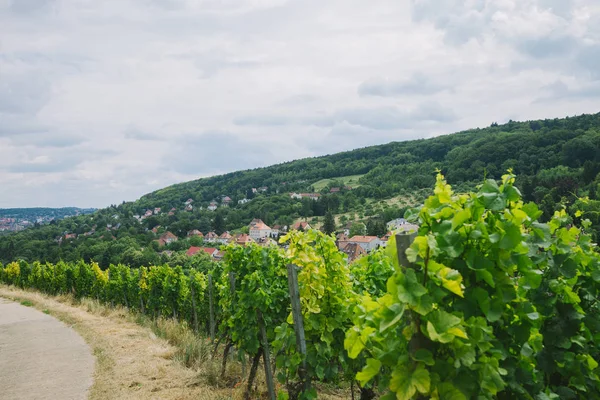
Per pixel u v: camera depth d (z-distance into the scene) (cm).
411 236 237
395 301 223
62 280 2434
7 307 1909
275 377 782
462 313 232
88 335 1198
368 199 14025
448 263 247
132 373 827
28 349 1091
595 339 336
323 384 749
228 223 13138
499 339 265
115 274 2023
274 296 701
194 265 6400
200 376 780
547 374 310
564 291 310
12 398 749
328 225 10444
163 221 13988
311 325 523
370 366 240
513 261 246
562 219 326
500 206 243
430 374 221
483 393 228
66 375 857
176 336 1075
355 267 791
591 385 306
